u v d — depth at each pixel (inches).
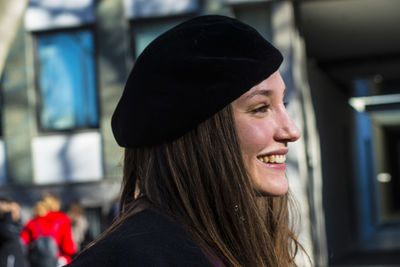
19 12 180.7
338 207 576.7
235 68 36.6
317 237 406.6
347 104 703.7
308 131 417.4
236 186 38.1
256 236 38.8
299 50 387.5
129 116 37.8
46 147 425.4
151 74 37.0
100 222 414.3
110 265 32.3
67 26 419.8
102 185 415.2
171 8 398.9
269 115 39.6
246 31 38.0
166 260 32.5
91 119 422.3
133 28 410.0
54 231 276.4
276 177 40.2
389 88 706.2
